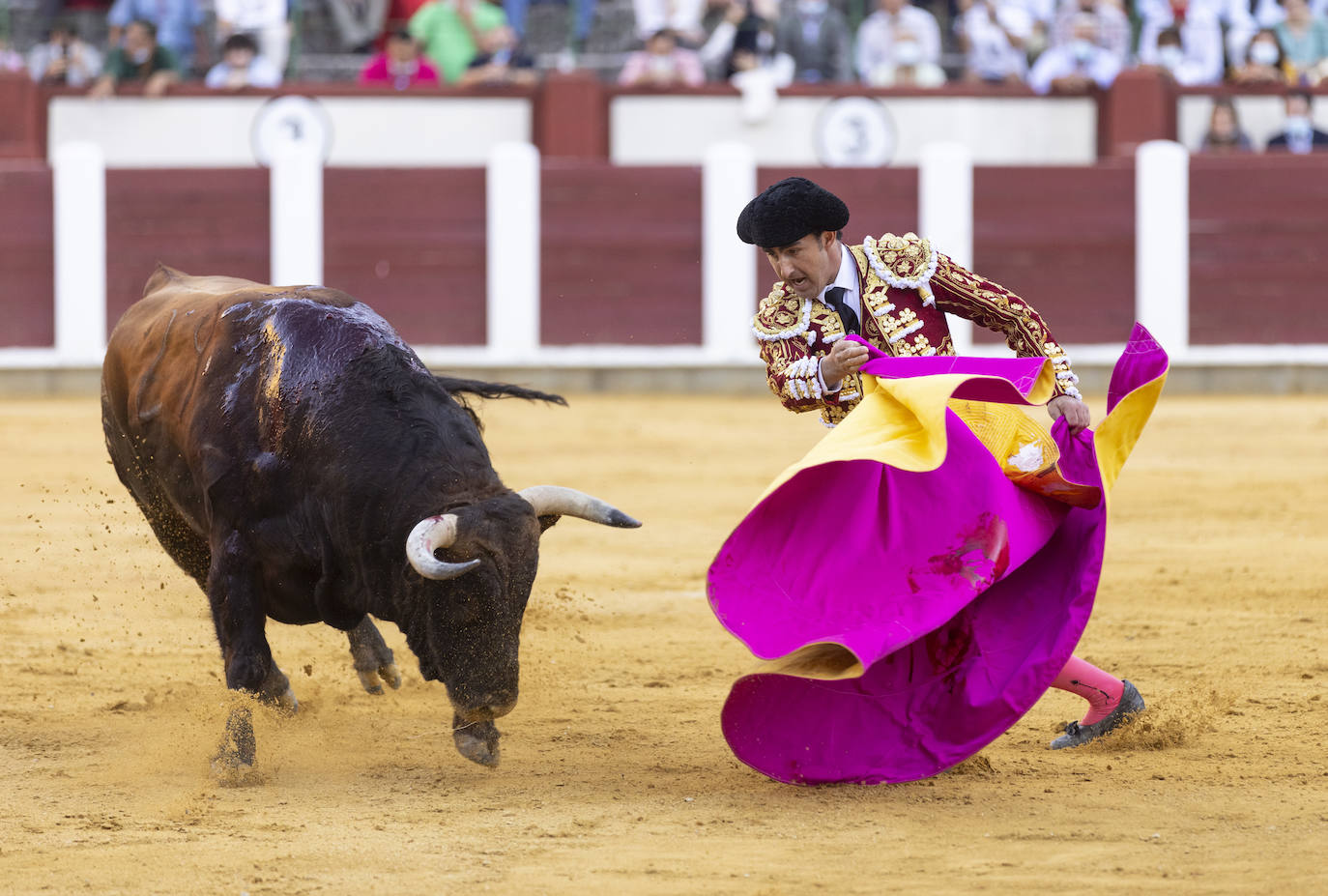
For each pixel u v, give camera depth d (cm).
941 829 726
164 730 935
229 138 3180
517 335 3175
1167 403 2992
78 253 3117
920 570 794
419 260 3164
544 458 2228
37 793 802
